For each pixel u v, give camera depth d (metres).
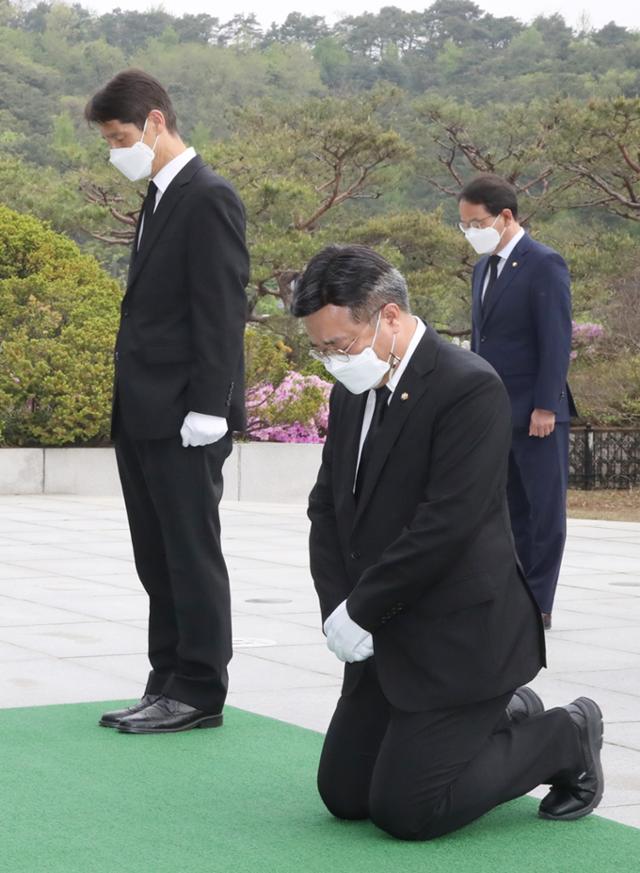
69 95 116.19
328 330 3.48
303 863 3.42
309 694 5.18
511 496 6.64
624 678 5.47
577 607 7.20
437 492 3.54
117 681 5.36
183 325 4.66
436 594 3.57
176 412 4.63
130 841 3.57
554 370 6.50
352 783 3.72
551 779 3.75
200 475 4.68
